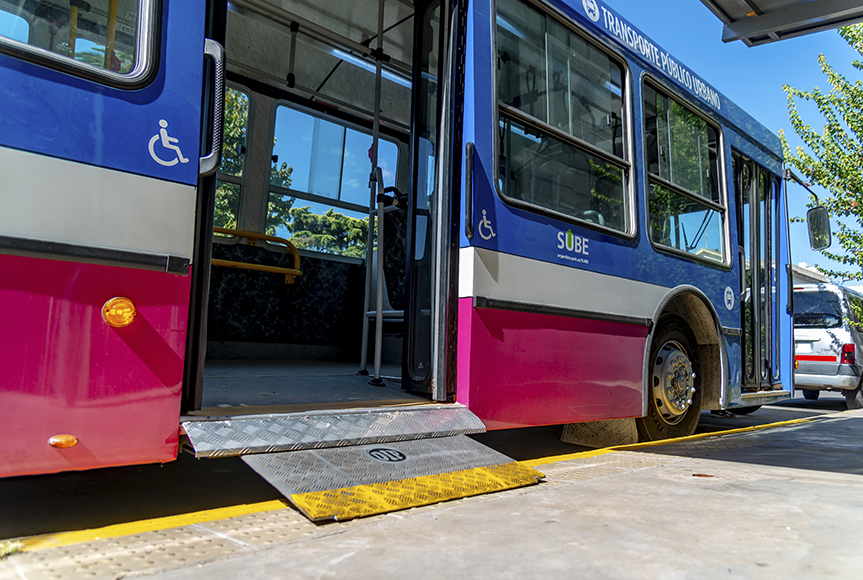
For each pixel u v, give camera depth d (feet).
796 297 31.01
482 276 9.43
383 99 20.97
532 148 10.77
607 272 11.82
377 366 12.21
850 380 28.45
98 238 5.99
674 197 14.21
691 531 6.01
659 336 13.79
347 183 20.30
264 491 8.17
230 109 17.81
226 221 17.85
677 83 14.74
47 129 5.79
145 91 6.44
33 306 5.64
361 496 6.63
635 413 12.37
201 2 6.97
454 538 5.71
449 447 8.43
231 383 11.65
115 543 5.57
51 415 5.67
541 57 11.20
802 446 13.30
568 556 5.22
